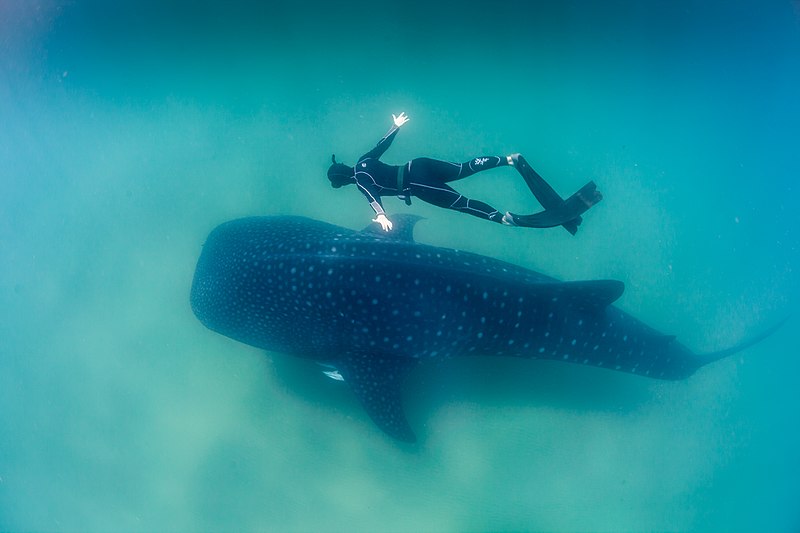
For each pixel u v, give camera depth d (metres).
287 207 6.59
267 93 7.00
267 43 7.04
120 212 6.54
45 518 5.54
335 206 6.57
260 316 4.78
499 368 5.72
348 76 7.02
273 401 5.66
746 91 7.04
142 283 6.21
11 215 6.60
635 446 5.68
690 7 7.04
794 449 5.76
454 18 7.05
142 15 7.06
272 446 5.57
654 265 6.52
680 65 7.06
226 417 5.68
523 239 6.39
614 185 6.84
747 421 5.82
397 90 7.01
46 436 5.74
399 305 4.45
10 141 6.94
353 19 7.05
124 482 5.56
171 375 5.83
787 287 6.43
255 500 5.44
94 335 6.01
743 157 6.91
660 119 7.01
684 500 5.55
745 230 6.67
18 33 7.13
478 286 4.55
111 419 5.75
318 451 5.52
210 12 7.06
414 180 4.56
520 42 7.04
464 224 6.36
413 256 4.51
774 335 6.20
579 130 6.98
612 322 4.89
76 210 6.57
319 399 5.60
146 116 6.96
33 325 6.07
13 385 5.89
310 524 5.35
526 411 5.66
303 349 4.96
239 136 6.89
